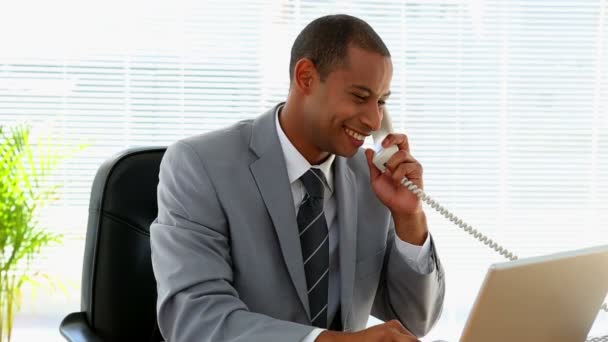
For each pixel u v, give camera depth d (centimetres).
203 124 347
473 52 352
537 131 355
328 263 189
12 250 331
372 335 151
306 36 187
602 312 357
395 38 349
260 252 184
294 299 184
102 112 343
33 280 326
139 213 209
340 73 180
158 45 343
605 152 358
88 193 344
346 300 188
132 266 207
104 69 342
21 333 341
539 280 135
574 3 353
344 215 193
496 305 134
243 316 166
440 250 355
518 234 357
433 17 350
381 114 187
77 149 342
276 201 185
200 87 345
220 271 177
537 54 354
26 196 338
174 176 188
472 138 354
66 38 339
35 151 341
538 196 357
